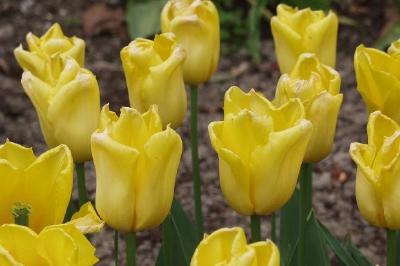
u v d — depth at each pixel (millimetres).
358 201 875
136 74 941
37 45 1011
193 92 1033
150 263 1386
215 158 1553
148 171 820
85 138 915
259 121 820
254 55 1794
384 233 1433
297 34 1000
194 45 1003
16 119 1650
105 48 1851
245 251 720
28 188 807
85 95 903
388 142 844
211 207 1479
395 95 927
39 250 739
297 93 902
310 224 982
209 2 1013
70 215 993
